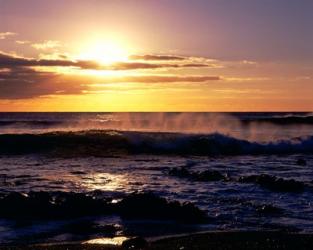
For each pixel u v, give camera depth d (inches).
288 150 1278.3
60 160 1020.5
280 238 389.7
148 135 1321.4
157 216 482.0
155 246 368.5
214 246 365.7
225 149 1248.2
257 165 937.5
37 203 497.4
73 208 495.5
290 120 2265.0
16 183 671.8
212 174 732.7
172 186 656.4
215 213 496.1
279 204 538.3
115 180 711.7
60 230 433.7
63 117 4111.7
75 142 1244.5
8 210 486.3
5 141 1210.0
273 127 2090.3
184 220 470.6
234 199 563.2
